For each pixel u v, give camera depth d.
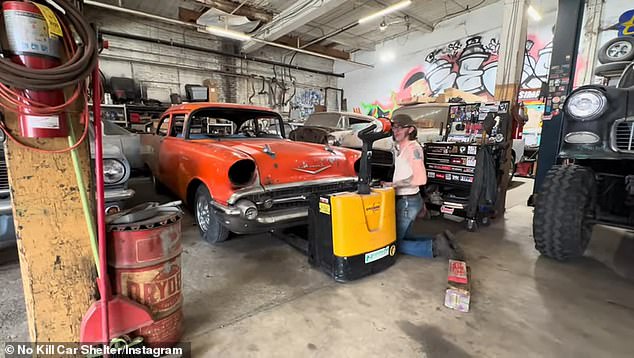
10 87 0.92
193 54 9.40
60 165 1.07
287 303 1.76
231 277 2.08
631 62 2.31
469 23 8.54
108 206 2.06
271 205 2.23
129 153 4.40
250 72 10.62
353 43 10.96
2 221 1.82
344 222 1.94
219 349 1.38
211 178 2.25
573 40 3.03
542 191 2.30
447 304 1.73
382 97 11.16
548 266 2.30
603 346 1.42
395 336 1.48
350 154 2.76
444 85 9.27
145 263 1.22
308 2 6.91
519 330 1.53
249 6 7.50
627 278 2.10
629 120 1.85
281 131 3.58
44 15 0.92
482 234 3.05
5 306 1.67
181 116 3.14
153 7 7.75
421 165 2.31
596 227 3.29
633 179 1.96
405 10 8.38
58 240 1.09
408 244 2.45
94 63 1.01
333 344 1.42
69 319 1.13
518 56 3.71
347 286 1.97
